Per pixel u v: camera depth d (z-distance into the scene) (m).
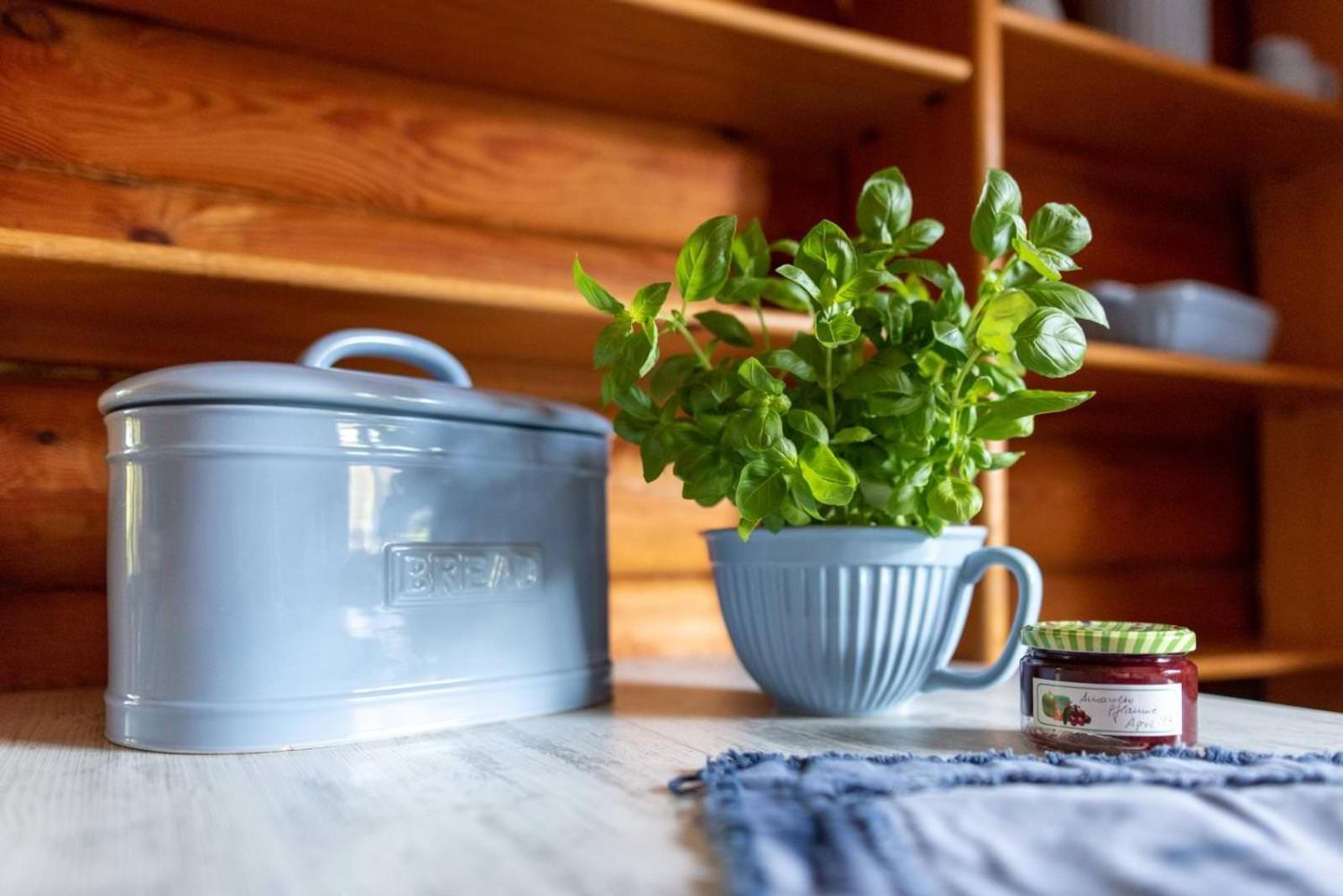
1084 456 1.39
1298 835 0.43
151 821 0.47
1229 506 1.49
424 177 1.01
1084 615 1.36
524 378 1.05
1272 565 1.47
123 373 0.90
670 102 1.09
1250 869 0.39
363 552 0.63
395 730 0.64
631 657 1.07
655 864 0.40
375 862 0.41
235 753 0.59
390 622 0.64
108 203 0.88
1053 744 0.60
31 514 0.86
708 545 0.74
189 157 0.92
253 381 0.59
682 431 0.66
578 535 0.76
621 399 0.65
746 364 0.61
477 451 0.69
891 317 0.66
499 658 0.70
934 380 0.66
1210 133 1.34
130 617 0.62
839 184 1.23
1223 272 1.51
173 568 0.60
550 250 1.07
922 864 0.39
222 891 0.38
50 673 0.86
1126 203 1.44
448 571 0.67
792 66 1.01
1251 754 0.55
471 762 0.58
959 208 1.05
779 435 0.60
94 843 0.44
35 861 0.42
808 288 0.61
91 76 0.88
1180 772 0.51
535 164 1.07
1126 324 1.15
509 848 0.43
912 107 1.10
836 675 0.69
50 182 0.86
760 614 0.69
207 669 0.60
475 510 0.69
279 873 0.40
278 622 0.60
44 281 0.73
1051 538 1.35
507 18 0.90
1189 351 1.16
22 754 0.60
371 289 0.77
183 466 0.60
